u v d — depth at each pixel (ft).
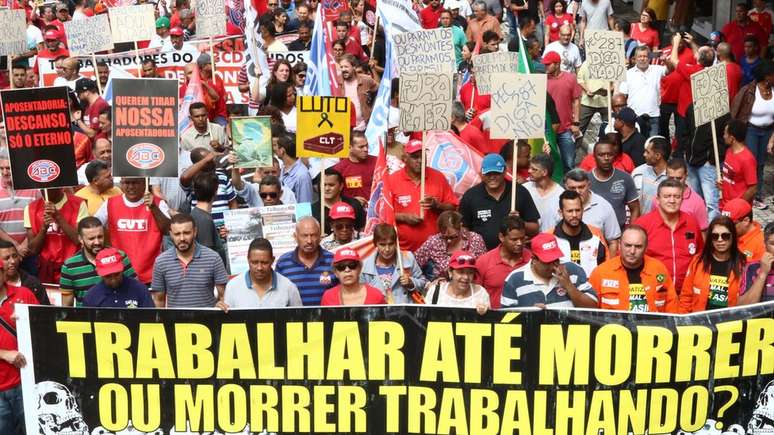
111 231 47.70
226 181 52.80
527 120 48.93
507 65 66.18
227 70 81.15
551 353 36.78
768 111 68.80
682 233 46.42
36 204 48.14
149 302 41.70
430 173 51.06
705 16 125.18
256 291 41.27
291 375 37.60
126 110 45.21
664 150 52.60
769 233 39.91
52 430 38.04
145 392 37.83
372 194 47.88
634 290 41.16
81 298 43.86
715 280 42.47
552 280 39.70
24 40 73.26
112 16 77.77
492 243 48.93
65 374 37.76
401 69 64.39
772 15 99.25
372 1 96.84
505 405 37.22
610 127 62.13
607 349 36.65
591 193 48.96
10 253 39.91
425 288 44.93
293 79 75.66
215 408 37.83
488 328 36.83
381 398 37.60
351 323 37.22
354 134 55.98
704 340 36.55
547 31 100.68
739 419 37.11
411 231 50.47
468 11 107.04
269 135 51.49
